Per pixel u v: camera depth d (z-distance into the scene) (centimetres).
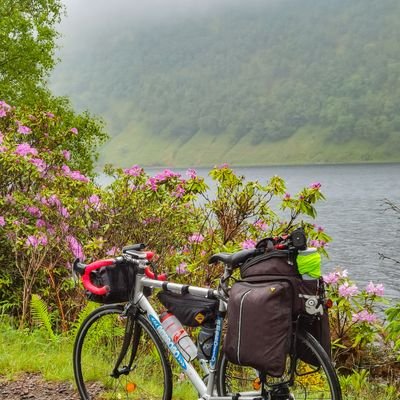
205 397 371
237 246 728
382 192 12788
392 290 3061
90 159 1814
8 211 829
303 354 344
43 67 2309
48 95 2273
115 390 455
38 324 693
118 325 509
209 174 782
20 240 743
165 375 396
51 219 800
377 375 755
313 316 339
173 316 390
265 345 325
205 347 377
